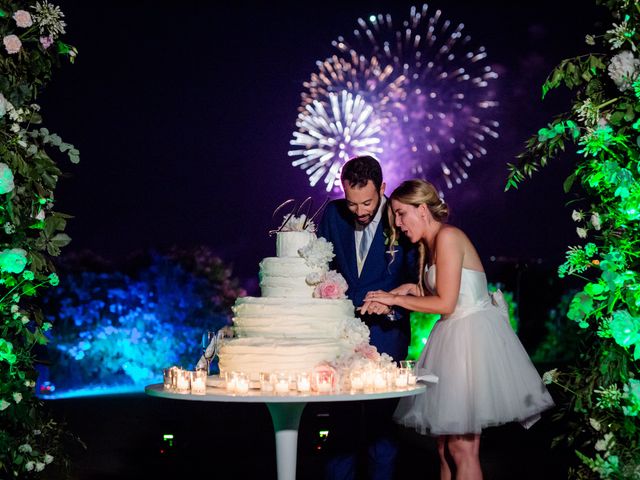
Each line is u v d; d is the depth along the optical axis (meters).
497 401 4.71
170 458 7.16
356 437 5.43
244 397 3.90
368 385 4.24
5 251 4.35
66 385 11.01
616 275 4.00
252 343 4.30
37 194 4.60
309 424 8.39
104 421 8.74
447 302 4.72
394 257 5.43
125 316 11.36
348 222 5.61
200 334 11.55
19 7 4.63
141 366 11.43
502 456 7.19
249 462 7.05
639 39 4.16
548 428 8.31
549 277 13.15
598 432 4.26
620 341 3.91
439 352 4.86
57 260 11.41
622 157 4.20
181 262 11.83
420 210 4.91
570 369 4.44
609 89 4.31
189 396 4.00
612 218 4.20
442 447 5.06
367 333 4.54
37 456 4.76
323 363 4.25
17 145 4.52
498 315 4.95
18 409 4.57
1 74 4.52
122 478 6.45
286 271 4.57
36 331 4.72
